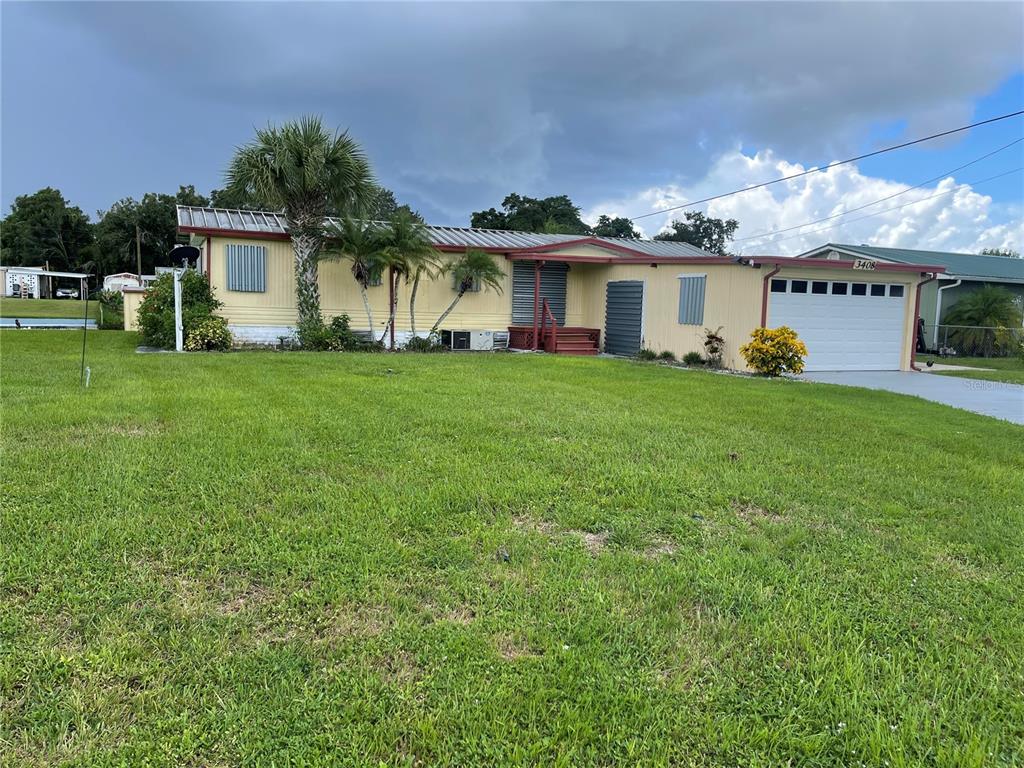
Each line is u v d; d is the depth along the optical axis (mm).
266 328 15820
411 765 1890
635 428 6418
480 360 13578
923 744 2031
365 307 16312
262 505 3869
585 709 2148
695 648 2535
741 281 13797
